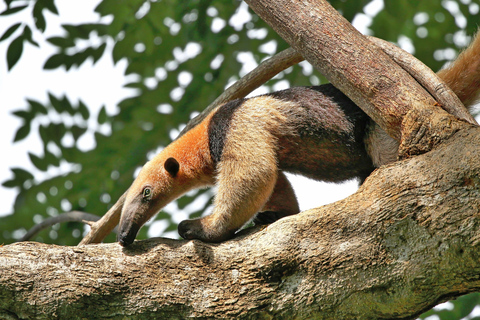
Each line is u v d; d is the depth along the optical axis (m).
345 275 7.51
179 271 7.93
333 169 10.05
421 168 7.53
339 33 8.45
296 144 9.74
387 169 7.82
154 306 7.68
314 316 7.61
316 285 7.59
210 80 18.30
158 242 8.27
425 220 7.20
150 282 7.82
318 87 9.95
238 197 9.17
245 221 9.28
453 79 9.66
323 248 7.68
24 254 7.72
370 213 7.58
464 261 6.91
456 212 7.02
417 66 8.66
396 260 7.32
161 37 18.06
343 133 9.60
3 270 7.52
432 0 18.56
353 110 9.58
